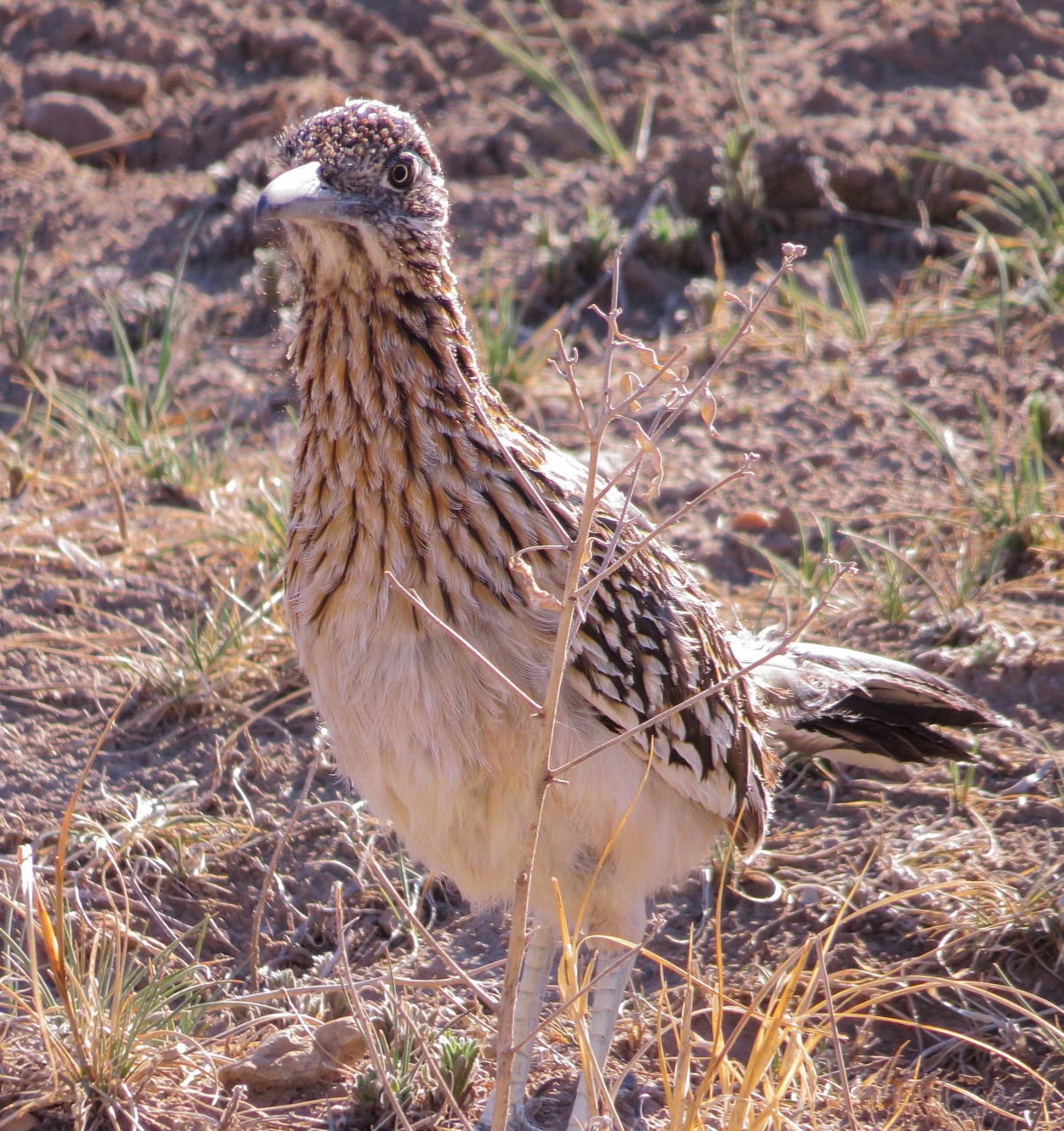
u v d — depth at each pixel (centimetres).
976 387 1282
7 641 1038
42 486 1219
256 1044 767
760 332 1386
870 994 793
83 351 1432
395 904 867
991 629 1009
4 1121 682
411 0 1897
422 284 639
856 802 922
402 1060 730
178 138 1716
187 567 1122
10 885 854
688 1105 625
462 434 641
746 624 1039
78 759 954
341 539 651
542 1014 832
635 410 579
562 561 643
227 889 879
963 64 1708
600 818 672
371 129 629
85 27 1842
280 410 1338
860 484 1188
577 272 1476
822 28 1809
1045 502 1124
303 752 966
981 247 1421
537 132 1673
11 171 1675
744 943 836
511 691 638
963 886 831
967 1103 735
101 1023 711
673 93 1698
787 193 1540
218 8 1894
